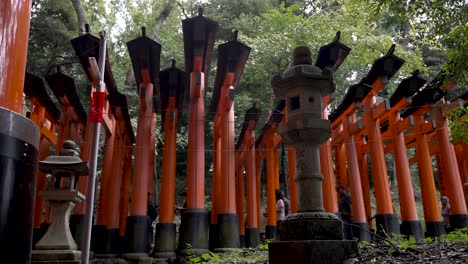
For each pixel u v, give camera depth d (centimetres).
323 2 2141
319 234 519
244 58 1114
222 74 1175
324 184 1273
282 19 1834
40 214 1245
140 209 1044
